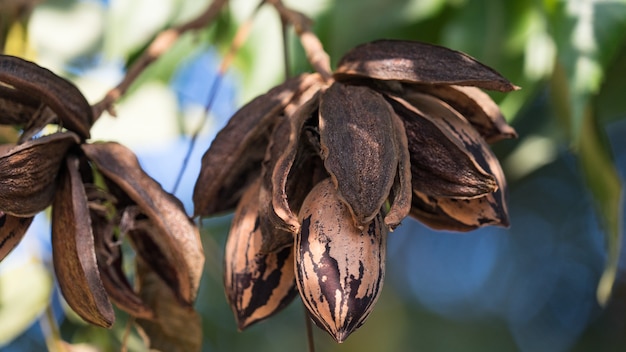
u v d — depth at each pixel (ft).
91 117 1.33
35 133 1.31
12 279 1.62
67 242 1.28
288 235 1.24
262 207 1.25
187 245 1.29
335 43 1.72
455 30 1.66
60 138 1.28
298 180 1.26
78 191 1.28
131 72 1.40
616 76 1.71
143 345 1.69
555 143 1.81
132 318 1.40
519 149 1.82
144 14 1.76
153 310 1.37
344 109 1.24
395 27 1.73
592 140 1.60
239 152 1.30
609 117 1.74
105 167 1.29
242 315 1.30
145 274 1.37
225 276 1.31
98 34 1.88
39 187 1.28
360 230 1.20
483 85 1.27
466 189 1.25
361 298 1.19
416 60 1.27
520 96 1.62
